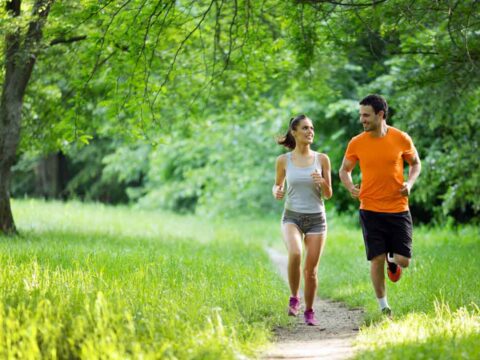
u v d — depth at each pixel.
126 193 57.19
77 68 19.94
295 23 16.69
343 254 20.75
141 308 8.95
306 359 7.99
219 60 18.61
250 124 40.91
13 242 16.84
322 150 36.22
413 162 10.58
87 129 22.50
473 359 6.98
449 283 12.07
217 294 10.75
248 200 42.16
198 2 16.47
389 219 10.36
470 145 23.80
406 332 8.47
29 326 7.64
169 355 7.18
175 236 25.20
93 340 7.43
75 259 13.12
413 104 20.09
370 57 19.12
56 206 36.62
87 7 15.20
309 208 10.80
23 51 16.09
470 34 15.87
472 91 18.62
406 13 14.18
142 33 15.79
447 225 30.31
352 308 12.80
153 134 24.59
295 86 26.14
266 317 10.52
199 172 44.91
